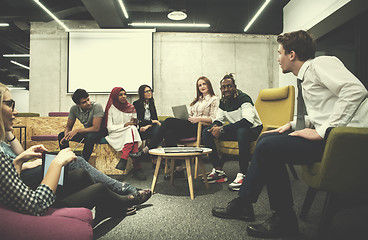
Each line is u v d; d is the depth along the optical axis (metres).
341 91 1.12
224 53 6.09
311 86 1.28
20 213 0.72
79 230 0.75
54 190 0.82
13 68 11.34
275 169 1.25
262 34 6.14
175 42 6.02
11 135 1.48
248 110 2.42
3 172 0.69
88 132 2.93
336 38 4.50
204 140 2.66
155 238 1.27
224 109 2.68
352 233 1.29
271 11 6.08
